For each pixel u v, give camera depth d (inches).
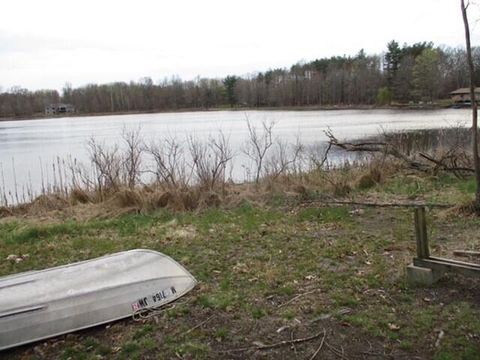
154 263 175.9
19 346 139.2
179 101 3809.1
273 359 125.6
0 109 3838.6
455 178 384.8
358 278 175.2
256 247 223.3
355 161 469.1
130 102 3809.1
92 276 164.2
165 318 151.7
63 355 134.6
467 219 249.4
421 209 164.7
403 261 191.3
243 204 326.6
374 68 3385.8
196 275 187.8
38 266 214.2
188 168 470.0
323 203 320.2
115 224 285.9
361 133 1029.8
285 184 369.4
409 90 2701.8
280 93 3459.6
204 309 156.5
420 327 136.8
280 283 175.5
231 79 3764.8
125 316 152.8
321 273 183.6
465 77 2518.5
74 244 244.8
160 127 1567.4
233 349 131.5
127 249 231.6
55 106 3902.6
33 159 789.2
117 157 587.5
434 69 2600.9
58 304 149.0
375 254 203.5
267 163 539.2
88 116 3592.5
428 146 544.4
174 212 312.2
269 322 145.4
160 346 135.4
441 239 220.7
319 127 1314.0
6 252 237.1
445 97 2596.0
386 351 126.4
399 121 1395.2
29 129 1945.1
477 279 166.2
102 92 3887.8
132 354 132.3
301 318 146.3
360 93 3193.9
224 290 171.3
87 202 367.6
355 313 147.4
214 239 241.0
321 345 130.5
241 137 1043.3
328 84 3334.2
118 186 376.5
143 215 307.4
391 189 358.9
